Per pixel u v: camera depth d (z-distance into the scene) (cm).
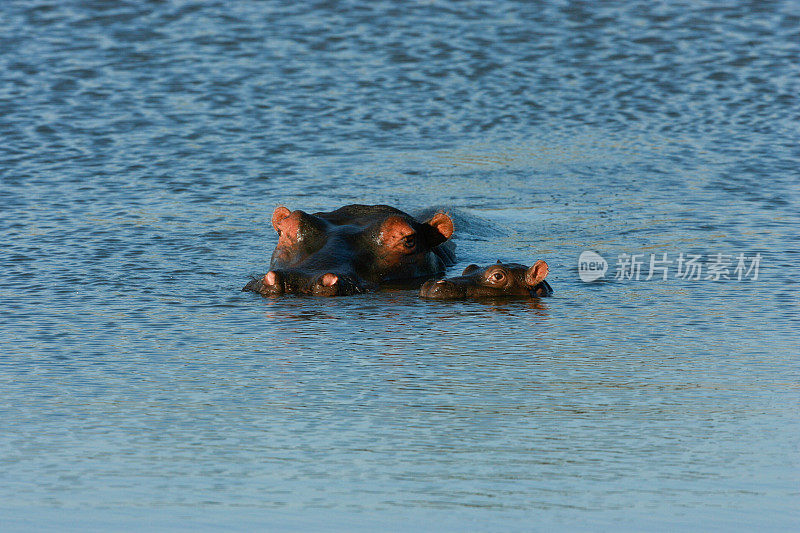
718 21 11512
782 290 4700
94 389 3456
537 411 3219
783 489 2672
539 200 6656
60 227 5966
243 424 3133
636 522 2502
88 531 2469
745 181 7019
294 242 5125
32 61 9888
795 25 11350
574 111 8844
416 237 5172
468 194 6781
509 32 11081
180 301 4628
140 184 6975
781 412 3192
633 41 10831
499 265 4822
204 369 3666
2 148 7731
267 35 10906
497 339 4019
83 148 7781
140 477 2766
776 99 9131
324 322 4294
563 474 2766
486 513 2547
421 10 11888
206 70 9806
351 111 8806
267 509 2575
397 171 7319
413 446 2955
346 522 2503
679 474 2762
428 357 3794
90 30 10931
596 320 4288
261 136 8150
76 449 2956
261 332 4141
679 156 7650
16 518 2538
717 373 3569
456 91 9338
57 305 4538
